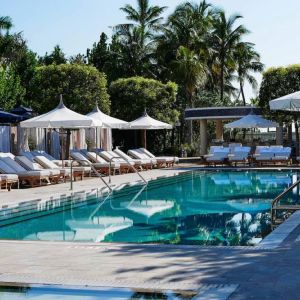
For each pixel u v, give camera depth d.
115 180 20.39
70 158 23.12
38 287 5.20
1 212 12.58
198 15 46.72
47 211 13.09
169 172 24.81
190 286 5.05
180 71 42.62
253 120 31.47
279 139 33.88
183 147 40.97
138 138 40.88
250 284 5.05
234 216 11.79
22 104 35.16
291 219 9.38
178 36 45.94
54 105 35.47
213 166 28.92
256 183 19.84
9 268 6.04
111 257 6.62
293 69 32.47
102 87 36.19
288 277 5.28
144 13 48.25
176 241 8.98
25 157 19.19
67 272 5.80
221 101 47.91
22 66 37.78
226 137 50.94
